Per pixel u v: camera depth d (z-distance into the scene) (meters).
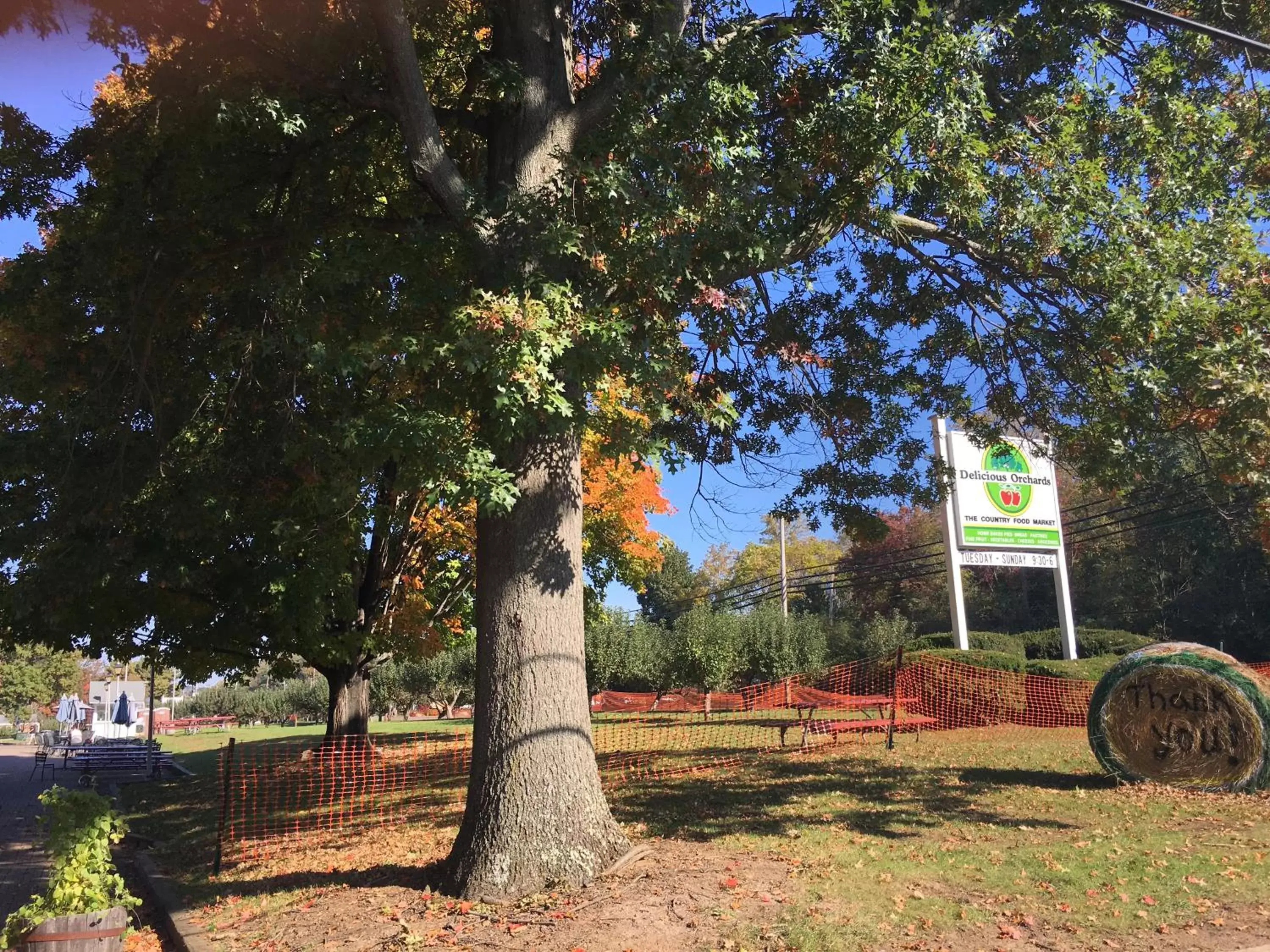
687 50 7.87
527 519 6.91
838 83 8.55
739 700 24.23
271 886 8.00
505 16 8.13
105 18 7.82
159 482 10.87
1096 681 17.97
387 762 16.89
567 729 6.72
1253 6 9.16
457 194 7.30
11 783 23.33
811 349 11.40
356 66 8.70
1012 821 8.51
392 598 16.94
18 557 10.02
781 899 5.95
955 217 9.02
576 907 5.93
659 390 6.94
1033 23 9.02
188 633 14.41
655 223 7.34
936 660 19.52
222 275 9.50
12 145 8.59
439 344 6.40
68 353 9.20
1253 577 32.28
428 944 5.62
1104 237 8.37
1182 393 7.84
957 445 20.84
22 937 5.55
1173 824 8.13
